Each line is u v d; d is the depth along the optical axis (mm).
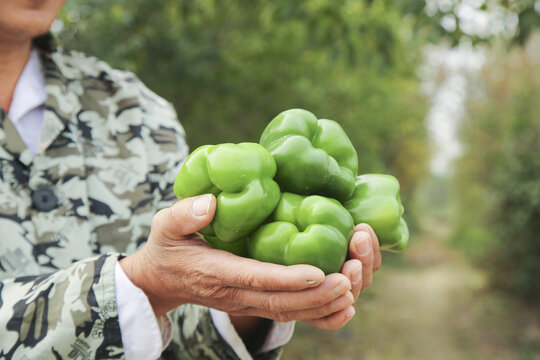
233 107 6840
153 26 5504
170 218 992
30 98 1430
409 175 24391
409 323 9344
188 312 1347
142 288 1101
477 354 7762
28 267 1267
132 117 1561
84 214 1381
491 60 14055
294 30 6750
